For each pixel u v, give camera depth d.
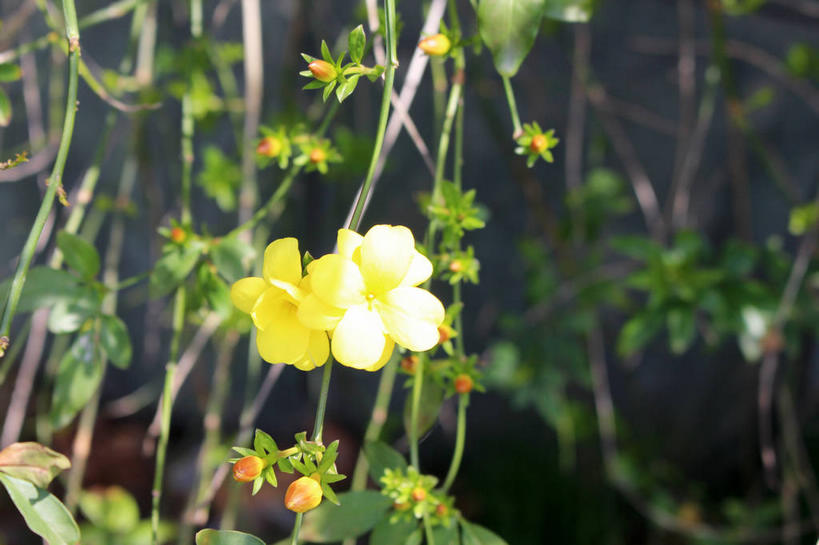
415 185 1.20
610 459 1.16
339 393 1.37
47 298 0.60
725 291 0.80
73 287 0.61
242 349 1.33
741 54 1.14
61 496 1.16
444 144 0.60
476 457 1.37
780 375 1.27
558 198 1.21
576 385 1.30
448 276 0.59
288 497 0.51
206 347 1.31
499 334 1.29
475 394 1.36
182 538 0.79
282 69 1.10
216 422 0.83
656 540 1.24
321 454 0.52
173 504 1.25
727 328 0.80
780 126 1.18
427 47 0.58
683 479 1.33
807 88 1.15
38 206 1.31
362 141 1.01
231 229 1.21
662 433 1.34
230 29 1.14
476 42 0.58
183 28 1.10
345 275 0.51
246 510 1.20
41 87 1.17
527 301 1.27
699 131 0.94
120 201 0.88
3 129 1.17
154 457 1.33
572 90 1.11
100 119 1.22
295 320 0.52
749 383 1.30
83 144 1.24
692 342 1.31
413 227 1.21
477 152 1.18
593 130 1.16
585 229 1.11
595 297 1.07
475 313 1.28
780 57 1.14
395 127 0.63
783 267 0.89
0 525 1.17
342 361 0.50
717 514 1.24
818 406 1.31
